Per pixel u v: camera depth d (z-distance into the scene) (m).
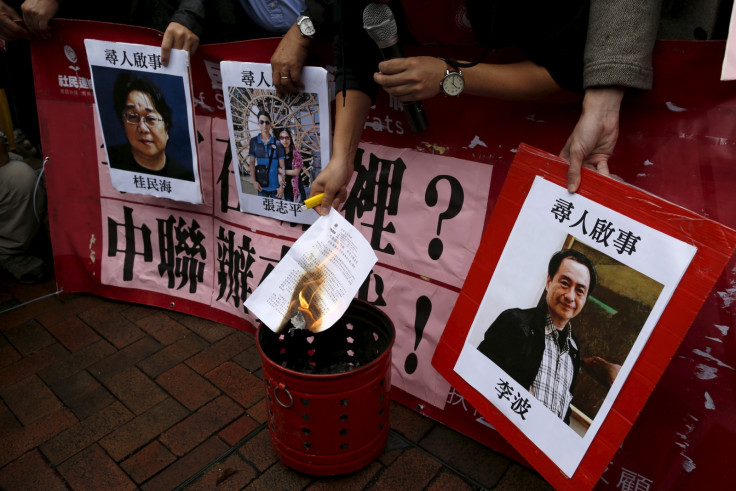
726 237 1.19
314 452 2.00
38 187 3.30
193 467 2.14
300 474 2.11
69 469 2.15
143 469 2.14
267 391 2.00
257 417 2.37
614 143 1.48
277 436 2.05
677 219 1.26
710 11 1.55
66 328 2.96
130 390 2.53
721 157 1.49
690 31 1.61
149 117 2.58
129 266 3.10
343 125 1.89
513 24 1.50
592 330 1.47
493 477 2.09
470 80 1.59
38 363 2.71
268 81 2.20
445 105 1.95
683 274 1.27
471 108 1.90
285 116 2.25
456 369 1.85
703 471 1.71
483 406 1.77
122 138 2.70
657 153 1.59
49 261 3.63
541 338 1.59
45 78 2.83
